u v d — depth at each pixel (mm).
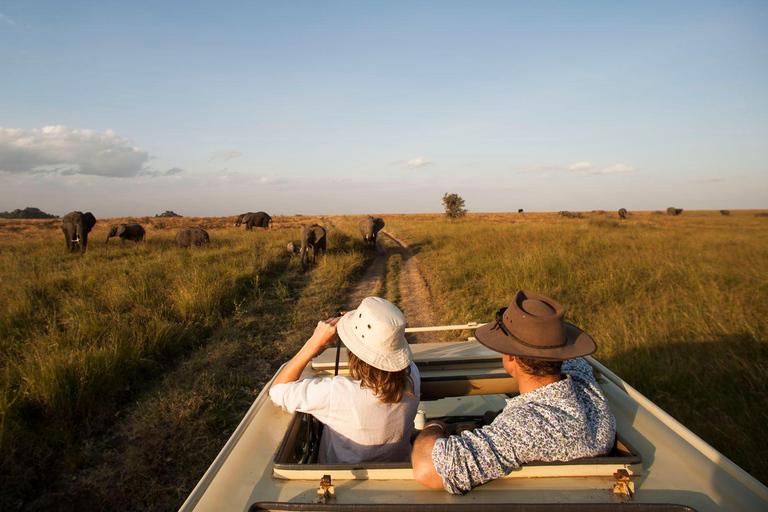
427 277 11578
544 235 16844
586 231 19516
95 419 4066
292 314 7770
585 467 1412
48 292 8125
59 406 3969
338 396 1694
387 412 1714
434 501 1328
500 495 1344
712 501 1309
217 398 4453
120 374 4707
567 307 6930
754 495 1326
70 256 14422
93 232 25969
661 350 4836
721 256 10578
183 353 5863
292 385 1788
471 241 16312
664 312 6008
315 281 10992
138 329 5848
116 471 3387
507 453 1369
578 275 8969
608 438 1525
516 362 1648
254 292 9172
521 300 1722
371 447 1728
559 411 1485
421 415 2256
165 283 8781
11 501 3059
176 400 4348
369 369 1655
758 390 3900
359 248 17609
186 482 3242
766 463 2885
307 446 1828
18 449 3482
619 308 6520
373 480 1429
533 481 1403
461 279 10367
